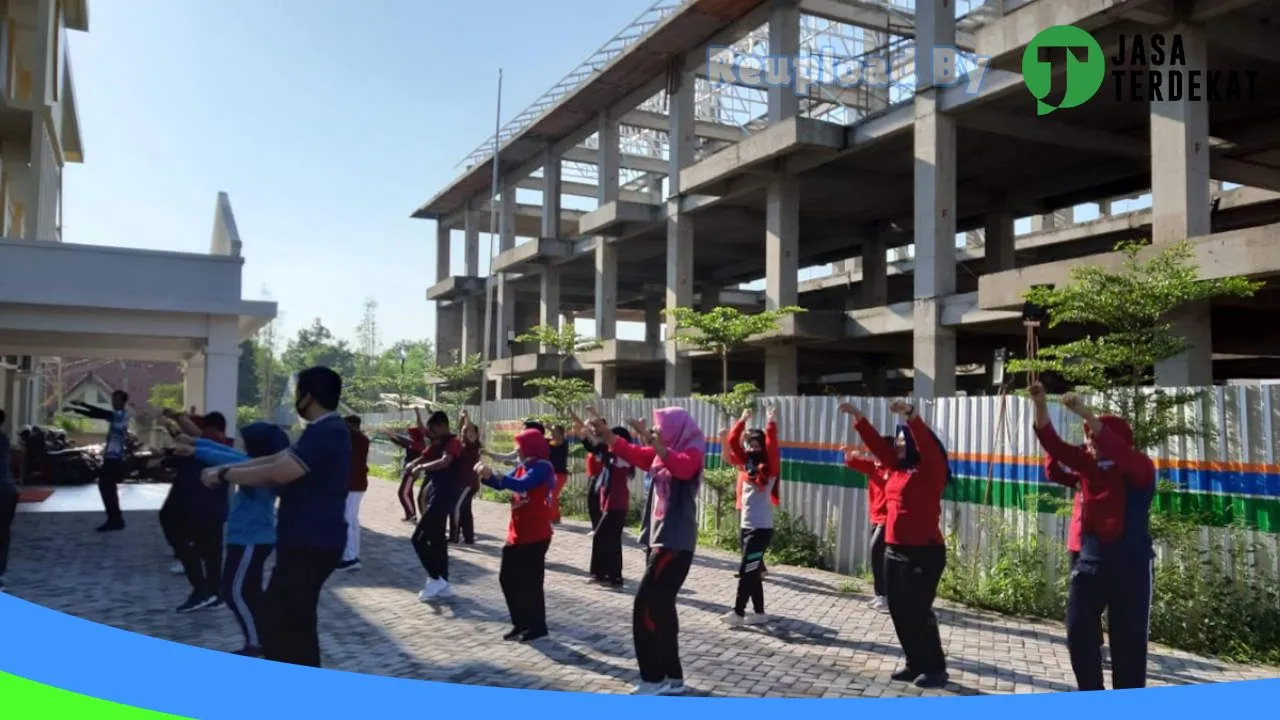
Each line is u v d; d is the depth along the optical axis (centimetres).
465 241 5212
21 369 2648
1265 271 1520
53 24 2505
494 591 991
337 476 518
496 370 4409
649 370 4016
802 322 2681
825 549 1245
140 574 1018
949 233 2331
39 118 2366
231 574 665
